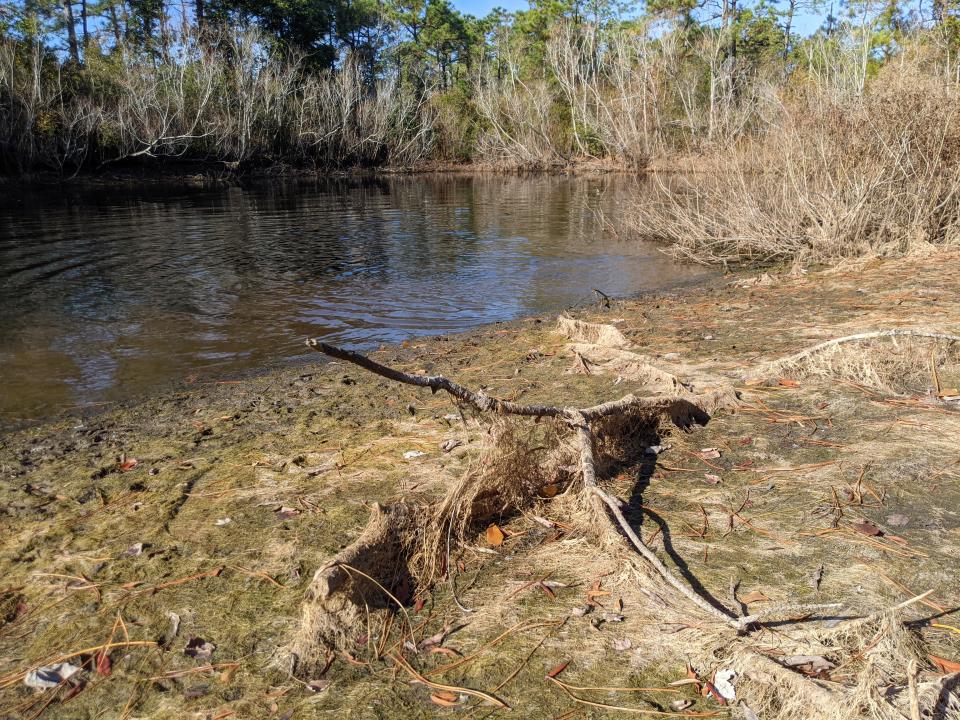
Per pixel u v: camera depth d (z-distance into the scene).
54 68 34.72
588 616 2.62
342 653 2.49
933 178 10.05
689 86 41.31
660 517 3.30
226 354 6.75
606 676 2.32
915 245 9.94
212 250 13.07
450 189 29.92
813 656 2.26
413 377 3.02
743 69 42.19
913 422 4.15
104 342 7.15
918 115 10.08
